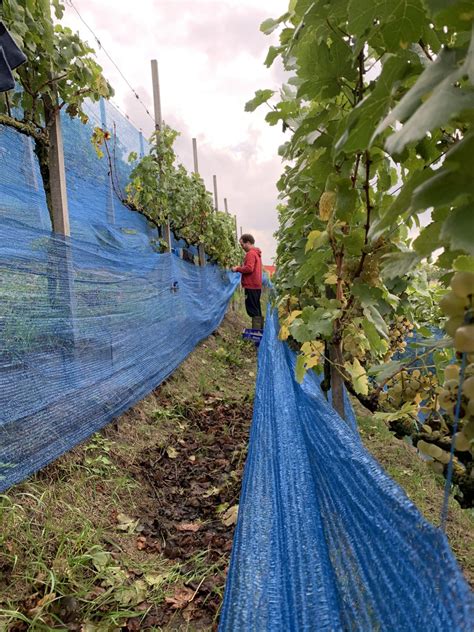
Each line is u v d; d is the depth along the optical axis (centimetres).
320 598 118
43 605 184
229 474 334
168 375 517
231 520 266
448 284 96
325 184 153
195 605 202
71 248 300
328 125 133
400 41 82
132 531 253
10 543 210
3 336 235
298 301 366
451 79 49
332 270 193
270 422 269
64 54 314
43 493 245
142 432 380
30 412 251
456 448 94
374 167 147
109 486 287
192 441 394
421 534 94
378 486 121
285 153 202
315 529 149
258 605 126
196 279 762
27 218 348
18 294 249
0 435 229
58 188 330
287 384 302
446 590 79
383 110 74
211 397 535
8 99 307
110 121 515
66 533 231
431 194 55
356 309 193
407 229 180
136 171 564
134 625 190
